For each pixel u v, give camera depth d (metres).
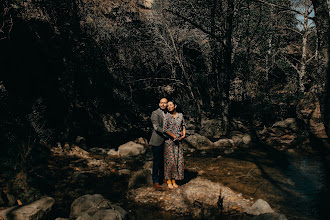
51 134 6.99
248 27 11.35
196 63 12.29
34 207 3.30
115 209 3.56
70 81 6.80
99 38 10.71
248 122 9.81
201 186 4.51
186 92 12.12
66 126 6.69
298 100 9.62
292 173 5.21
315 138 7.55
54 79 7.77
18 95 7.25
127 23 11.34
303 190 4.38
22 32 7.44
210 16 10.09
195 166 5.77
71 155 6.39
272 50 13.69
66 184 4.69
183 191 4.36
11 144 5.56
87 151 7.03
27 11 7.43
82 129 9.09
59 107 7.81
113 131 9.90
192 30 10.45
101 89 10.62
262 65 14.00
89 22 10.41
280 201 3.98
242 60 11.90
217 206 3.84
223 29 9.73
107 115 10.31
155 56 11.30
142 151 6.98
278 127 7.83
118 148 7.04
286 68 14.38
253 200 4.04
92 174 5.28
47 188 4.48
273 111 9.69
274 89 12.96
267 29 12.08
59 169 5.41
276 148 7.25
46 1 7.19
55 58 7.54
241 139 7.94
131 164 5.99
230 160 6.15
